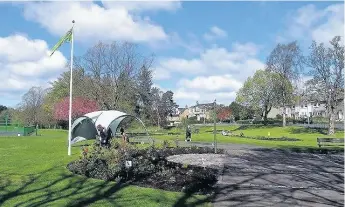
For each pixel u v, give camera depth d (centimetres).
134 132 5684
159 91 8144
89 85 5875
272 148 2795
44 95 9544
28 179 1245
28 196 997
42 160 1761
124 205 910
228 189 1173
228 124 8450
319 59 5481
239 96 8919
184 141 3653
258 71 8288
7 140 3603
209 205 956
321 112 9981
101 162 1378
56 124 8631
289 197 1071
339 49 5331
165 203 943
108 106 5912
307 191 1161
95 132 3078
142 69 7169
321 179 1389
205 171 1441
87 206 895
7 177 1282
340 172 1565
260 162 1898
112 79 5912
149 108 7588
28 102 9500
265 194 1109
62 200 948
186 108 10688
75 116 6106
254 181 1332
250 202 1002
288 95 7219
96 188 1104
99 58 5844
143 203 933
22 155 2059
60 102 7238
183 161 1891
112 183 1179
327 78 5422
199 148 2522
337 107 6153
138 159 1459
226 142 3562
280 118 10350
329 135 5253
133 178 1238
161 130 6481
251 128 7188
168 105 9556
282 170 1619
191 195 1052
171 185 1154
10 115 9562
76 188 1104
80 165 1388
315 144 3459
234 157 2123
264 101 8231
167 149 2386
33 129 6338
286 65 7181
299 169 1655
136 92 6694
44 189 1088
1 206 885
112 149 1627
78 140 3053
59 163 1599
